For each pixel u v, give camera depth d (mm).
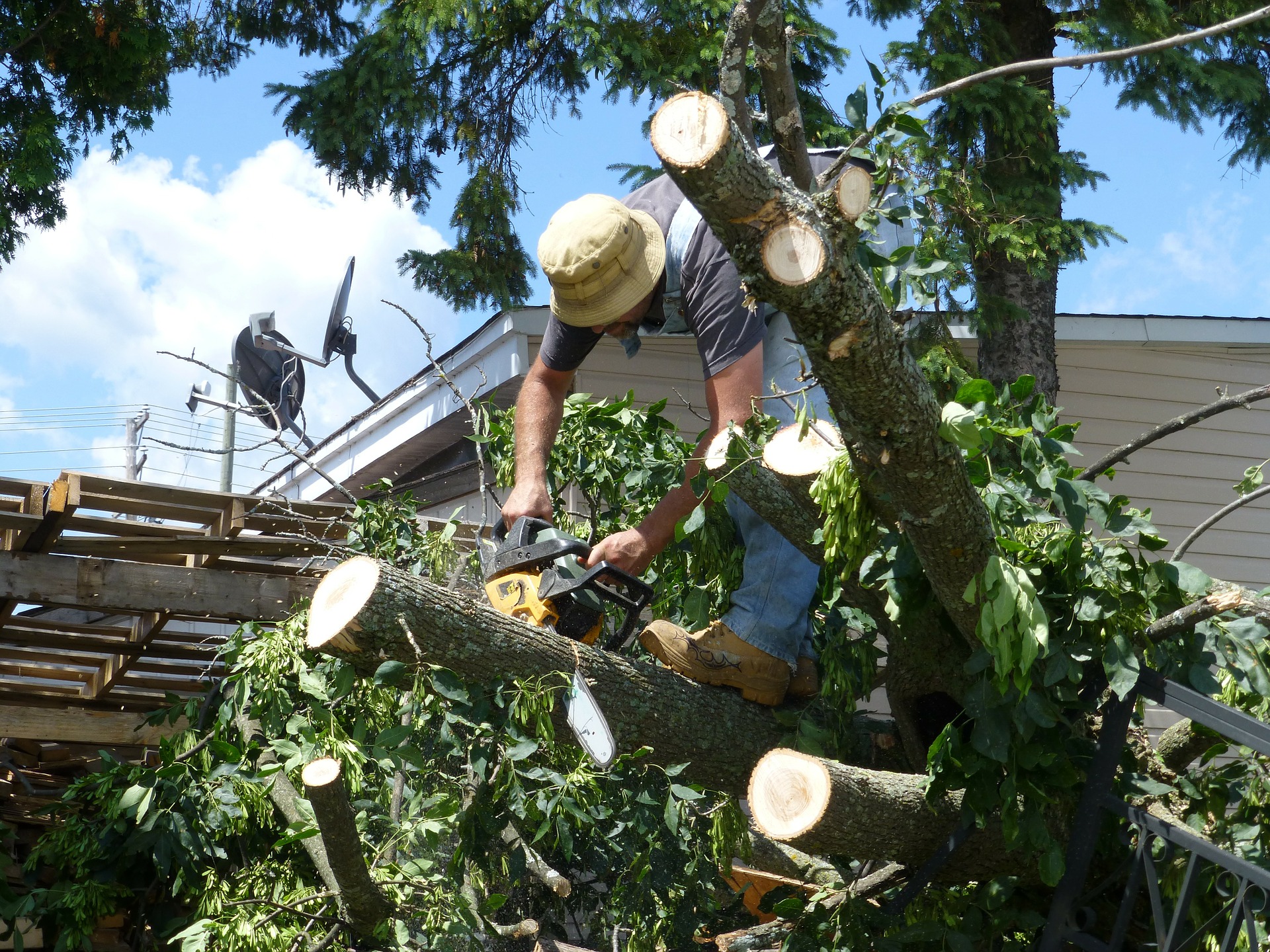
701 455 2969
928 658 2928
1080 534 2535
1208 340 8117
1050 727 2553
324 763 2709
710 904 3748
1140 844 2594
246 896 3814
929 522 2297
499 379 6285
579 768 3223
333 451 8062
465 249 8953
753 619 3207
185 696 5922
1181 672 2602
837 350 1950
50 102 8852
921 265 2482
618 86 7980
